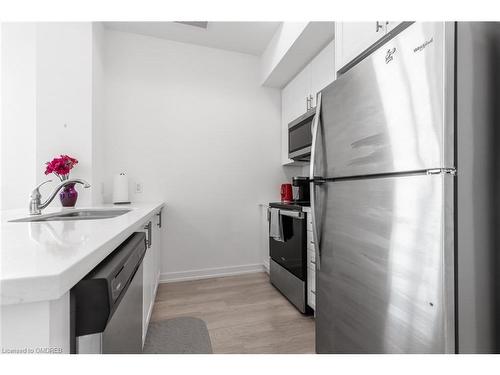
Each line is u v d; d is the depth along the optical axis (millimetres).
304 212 1978
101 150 2357
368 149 994
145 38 2646
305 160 2719
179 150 2754
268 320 1866
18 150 2150
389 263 911
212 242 2855
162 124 2697
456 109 750
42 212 1495
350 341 1123
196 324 1803
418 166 797
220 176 2898
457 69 756
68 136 2010
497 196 829
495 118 826
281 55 2398
